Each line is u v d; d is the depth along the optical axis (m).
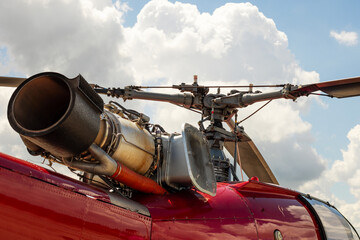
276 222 7.11
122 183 6.35
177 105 10.58
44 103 5.33
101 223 5.23
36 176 4.68
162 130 7.61
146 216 6.15
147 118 7.13
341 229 7.96
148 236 5.96
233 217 6.83
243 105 10.00
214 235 6.48
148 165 6.85
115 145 6.22
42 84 5.18
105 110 6.55
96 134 5.48
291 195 7.92
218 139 9.86
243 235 6.67
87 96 5.21
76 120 5.04
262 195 7.62
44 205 4.59
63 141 5.09
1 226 4.14
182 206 6.69
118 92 10.02
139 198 6.75
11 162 4.52
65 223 4.75
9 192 4.30
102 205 5.39
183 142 6.74
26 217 4.36
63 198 4.87
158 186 6.83
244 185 7.65
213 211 6.82
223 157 9.65
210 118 10.20
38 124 5.28
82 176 6.29
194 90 10.23
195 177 6.56
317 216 7.64
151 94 10.25
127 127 6.57
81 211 5.02
